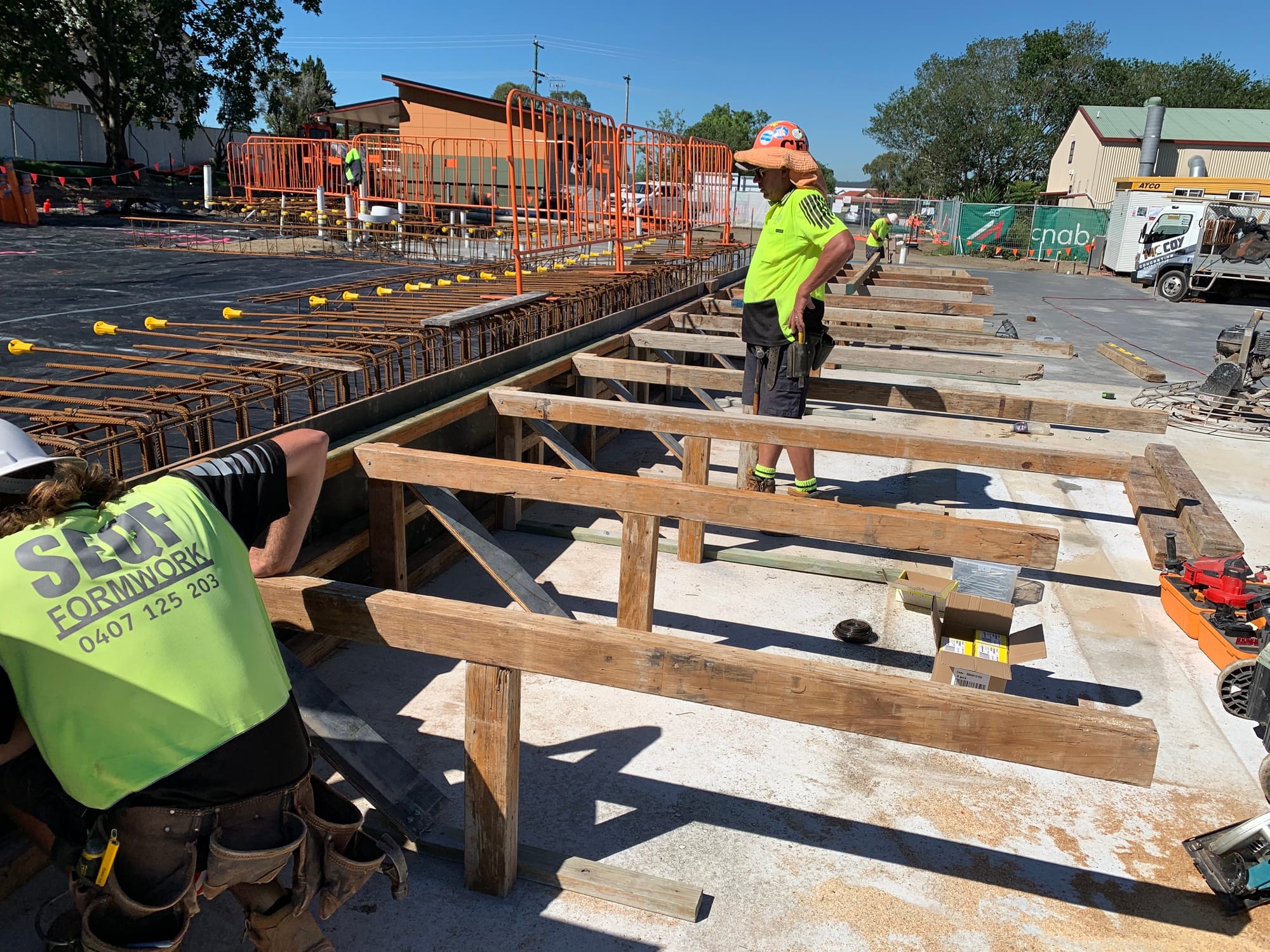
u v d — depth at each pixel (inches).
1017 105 2042.3
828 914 90.0
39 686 56.2
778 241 177.3
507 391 179.8
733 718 126.3
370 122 1061.8
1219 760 119.3
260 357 156.0
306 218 560.7
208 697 59.9
